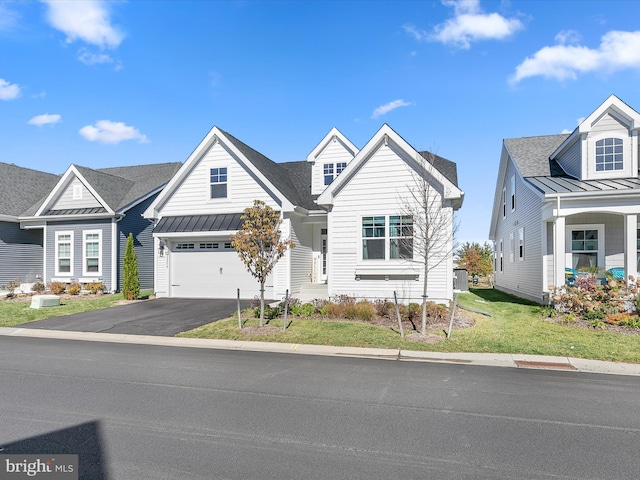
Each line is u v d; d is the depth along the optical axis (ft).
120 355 30.60
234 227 56.65
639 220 50.14
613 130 50.16
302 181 71.05
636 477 13.11
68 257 72.90
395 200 49.47
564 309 43.16
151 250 79.10
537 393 21.67
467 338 34.24
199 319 44.06
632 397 21.15
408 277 48.96
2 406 19.42
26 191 83.71
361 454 14.53
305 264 62.64
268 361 28.63
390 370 26.23
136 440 15.61
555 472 13.38
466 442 15.58
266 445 15.21
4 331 40.45
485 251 129.08
